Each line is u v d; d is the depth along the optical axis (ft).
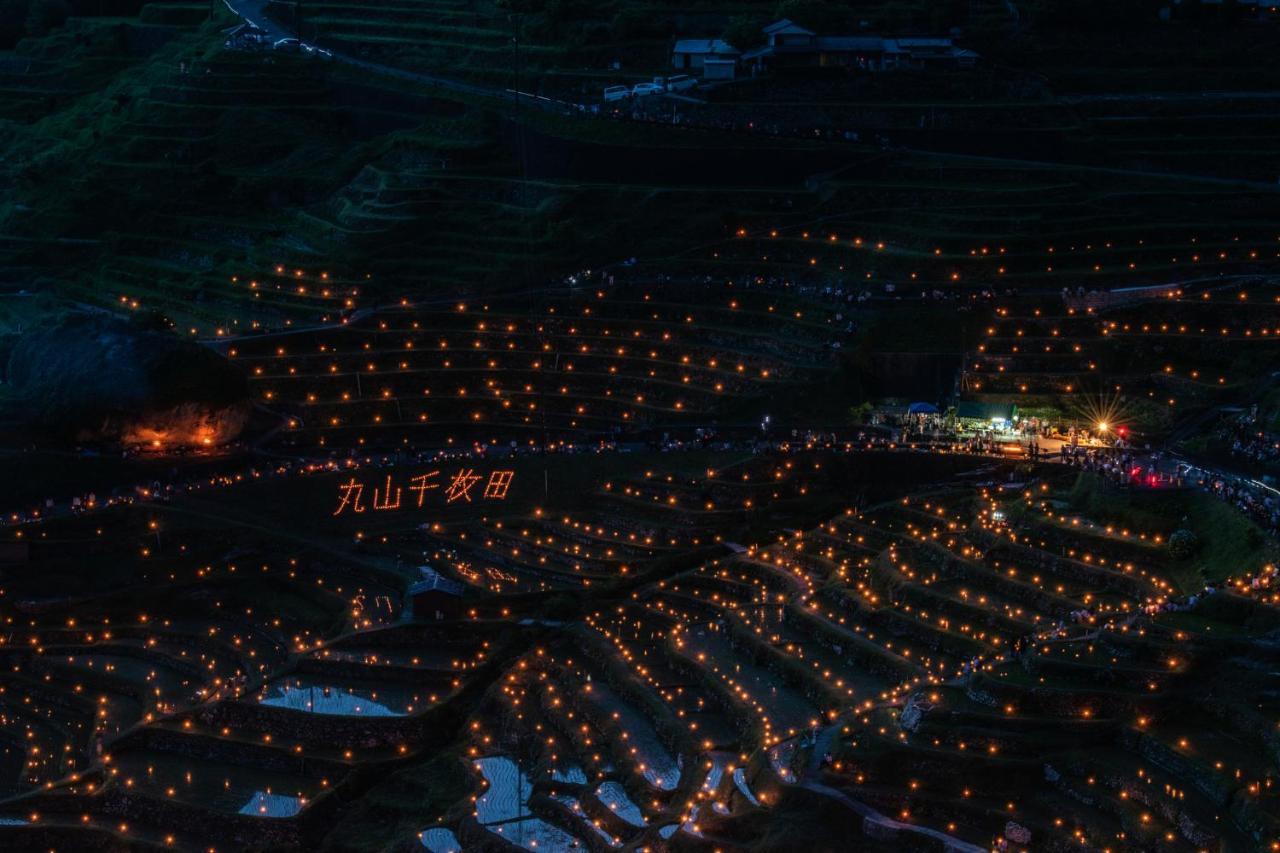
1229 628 300.20
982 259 463.83
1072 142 523.29
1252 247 467.11
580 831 299.38
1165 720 282.56
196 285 520.01
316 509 422.41
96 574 401.49
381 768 331.98
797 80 556.51
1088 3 583.58
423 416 457.68
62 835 315.37
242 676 363.35
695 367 456.04
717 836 281.13
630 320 476.13
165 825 319.47
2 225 586.04
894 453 412.57
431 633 371.76
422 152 548.31
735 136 528.63
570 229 504.84
